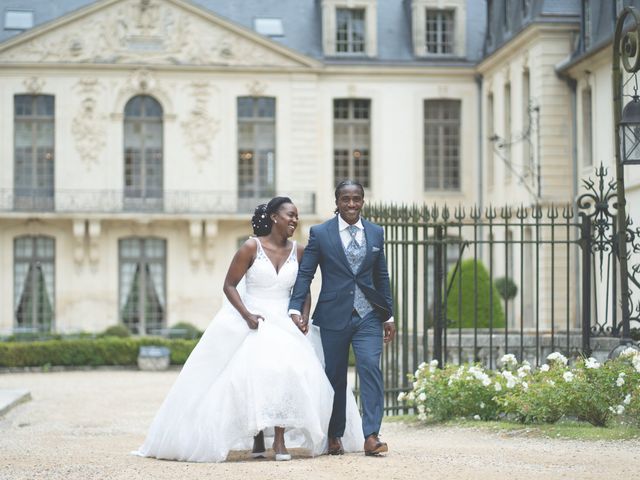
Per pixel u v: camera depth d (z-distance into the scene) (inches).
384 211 545.3
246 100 1481.3
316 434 362.9
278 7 1534.2
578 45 1155.9
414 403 550.6
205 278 1465.3
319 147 1489.9
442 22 1515.7
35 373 1149.7
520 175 1278.3
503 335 706.2
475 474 317.4
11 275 1437.0
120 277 1460.4
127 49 1454.2
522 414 457.7
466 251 1478.8
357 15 1507.1
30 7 1499.8
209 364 374.3
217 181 1469.0
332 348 375.6
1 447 459.8
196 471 334.6
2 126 1437.0
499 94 1382.9
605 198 541.6
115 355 1203.2
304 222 1472.7
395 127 1497.3
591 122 1156.5
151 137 1469.0
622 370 443.2
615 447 380.2
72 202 1444.4
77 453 414.0
